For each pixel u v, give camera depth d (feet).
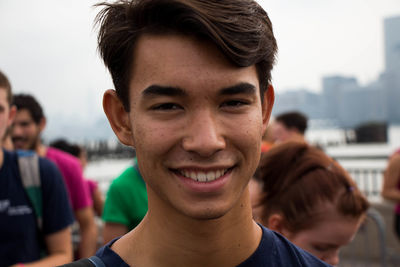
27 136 9.53
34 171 6.57
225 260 3.00
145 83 2.72
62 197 6.83
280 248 3.30
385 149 56.59
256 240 3.22
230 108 2.73
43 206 6.62
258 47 2.75
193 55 2.61
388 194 14.51
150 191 3.06
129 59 2.85
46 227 6.66
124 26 2.90
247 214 3.11
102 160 61.72
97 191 13.39
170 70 2.62
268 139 15.07
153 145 2.72
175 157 2.71
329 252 5.24
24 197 6.46
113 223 7.60
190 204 2.70
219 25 2.58
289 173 5.46
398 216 14.85
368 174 24.08
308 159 5.46
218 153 2.68
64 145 15.26
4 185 6.33
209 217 2.70
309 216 5.10
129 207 7.58
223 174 2.75
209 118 2.64
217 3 2.65
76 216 9.41
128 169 7.91
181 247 2.94
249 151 2.79
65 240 6.82
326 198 5.08
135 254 3.13
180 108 2.69
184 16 2.56
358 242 19.07
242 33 2.66
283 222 5.29
